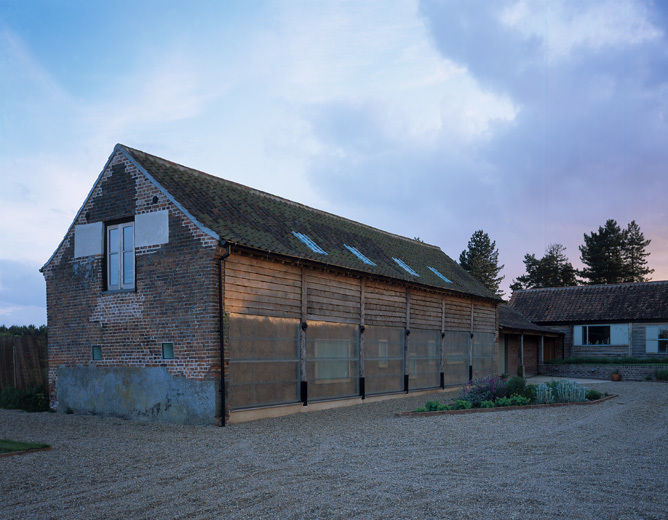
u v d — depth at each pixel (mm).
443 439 10461
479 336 25625
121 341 14320
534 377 32344
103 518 5680
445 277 24172
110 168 15086
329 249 17500
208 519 5641
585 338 36594
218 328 12805
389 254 21812
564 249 64438
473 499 6352
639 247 61375
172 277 13453
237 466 8047
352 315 17469
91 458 8594
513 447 9609
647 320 34188
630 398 18891
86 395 14898
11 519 5656
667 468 8023
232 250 13062
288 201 19672
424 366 21328
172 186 14297
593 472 7727
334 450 9352
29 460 8414
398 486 6910
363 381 17719
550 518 5715
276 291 14594
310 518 5684
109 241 15078
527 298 40656
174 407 13141
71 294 15500
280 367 14633
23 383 16984
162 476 7414
